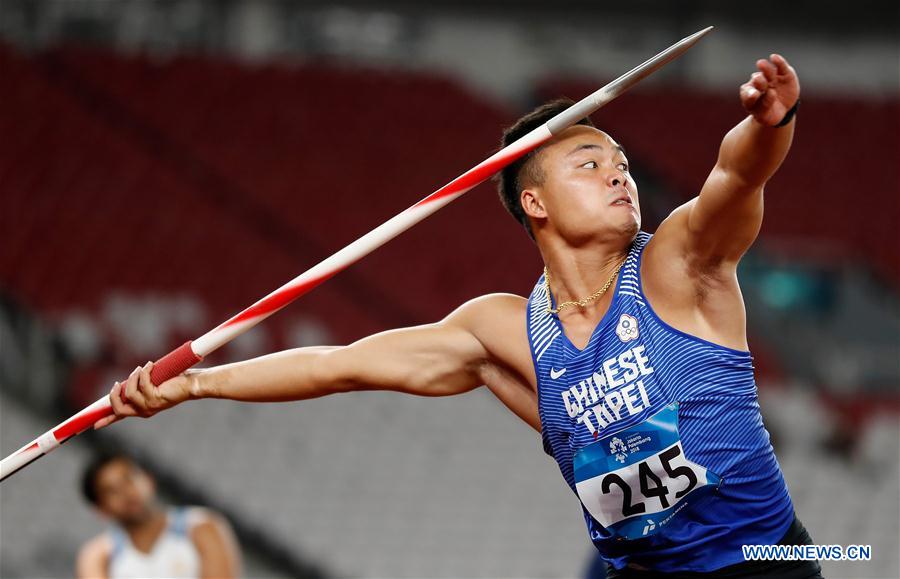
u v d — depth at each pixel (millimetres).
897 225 39594
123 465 13688
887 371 36812
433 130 39000
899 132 42594
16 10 39562
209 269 31953
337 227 34969
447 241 35406
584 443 6668
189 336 30125
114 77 36906
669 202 40531
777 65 5656
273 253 32969
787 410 32094
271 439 28250
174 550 13891
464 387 7566
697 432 6414
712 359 6410
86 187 32969
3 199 31906
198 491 27078
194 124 36531
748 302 37500
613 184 6797
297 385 7574
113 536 13906
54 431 7863
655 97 42938
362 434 28938
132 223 32406
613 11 43844
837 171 40781
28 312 29062
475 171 6930
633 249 6781
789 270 38344
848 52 45312
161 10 41094
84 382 27297
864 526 30047
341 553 26844
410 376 7473
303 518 27188
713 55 44719
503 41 43688
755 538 6680
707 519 6613
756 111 5734
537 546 27609
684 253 6391
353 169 36781
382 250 34656
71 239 31422
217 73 38250
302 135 37344
